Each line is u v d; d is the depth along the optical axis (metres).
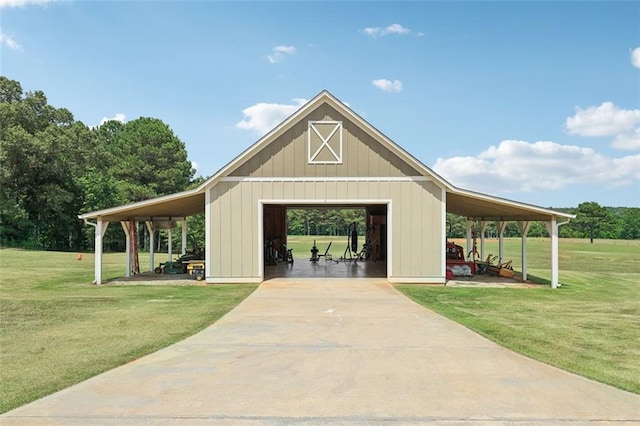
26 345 6.75
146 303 10.76
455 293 12.68
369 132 14.49
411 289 13.24
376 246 23.23
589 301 11.69
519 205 13.93
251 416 4.20
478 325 8.30
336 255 29.06
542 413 4.30
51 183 39.75
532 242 62.22
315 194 14.45
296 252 32.72
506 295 12.52
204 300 11.19
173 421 4.10
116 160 46.19
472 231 24.56
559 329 8.12
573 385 5.08
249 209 14.41
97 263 14.87
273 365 5.76
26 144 35.94
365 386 5.00
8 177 36.25
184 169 47.47
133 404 4.48
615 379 5.30
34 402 4.54
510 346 6.77
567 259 31.33
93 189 41.91
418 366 5.73
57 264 23.08
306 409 4.36
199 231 41.91
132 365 5.75
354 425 4.01
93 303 10.76
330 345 6.79
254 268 14.36
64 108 41.66
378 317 9.00
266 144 14.51
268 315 9.19
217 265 14.37
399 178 14.45
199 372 5.47
